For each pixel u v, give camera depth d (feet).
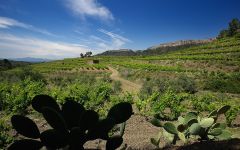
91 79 109.70
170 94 37.55
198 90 83.35
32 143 5.24
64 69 208.03
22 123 5.18
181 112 35.96
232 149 6.75
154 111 32.27
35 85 46.34
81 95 39.19
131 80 128.88
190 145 7.43
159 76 128.57
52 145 5.10
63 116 5.49
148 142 18.45
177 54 262.47
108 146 5.66
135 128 25.48
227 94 75.05
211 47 269.85
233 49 222.07
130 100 41.09
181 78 90.02
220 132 8.72
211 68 158.40
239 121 32.71
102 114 29.73
